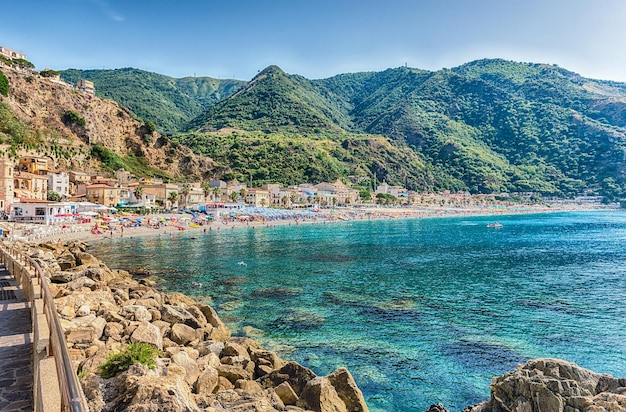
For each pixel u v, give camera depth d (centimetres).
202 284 5300
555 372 1909
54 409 849
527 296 4800
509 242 10956
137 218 12950
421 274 6194
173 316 2802
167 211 16212
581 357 2980
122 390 1314
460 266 6994
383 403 2358
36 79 17925
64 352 777
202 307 3262
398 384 2564
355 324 3662
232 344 2378
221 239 10994
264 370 2184
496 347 3158
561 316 3978
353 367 2778
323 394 1827
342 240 11106
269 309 4112
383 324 3678
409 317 3900
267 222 16425
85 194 14525
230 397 1684
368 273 6225
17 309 2009
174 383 1339
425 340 3291
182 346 2259
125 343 1961
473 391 2492
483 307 4288
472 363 2867
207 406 1584
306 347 3106
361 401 1936
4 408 1025
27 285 2230
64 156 16588
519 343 3244
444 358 2944
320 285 5309
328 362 2845
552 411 1738
